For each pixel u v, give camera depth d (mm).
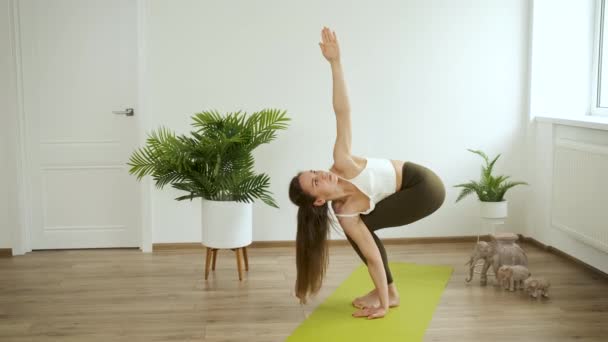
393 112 4879
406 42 4828
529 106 4898
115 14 4695
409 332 3170
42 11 4664
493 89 4930
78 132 4785
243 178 4016
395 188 3318
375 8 4777
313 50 4773
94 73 4738
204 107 4758
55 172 4812
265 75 4770
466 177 4984
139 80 4688
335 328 3229
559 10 4816
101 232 4887
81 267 4398
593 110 4820
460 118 4930
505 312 3449
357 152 4895
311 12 4742
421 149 4930
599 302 3602
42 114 4750
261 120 4109
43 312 3510
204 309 3541
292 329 3234
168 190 4809
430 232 5012
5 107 4625
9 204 4699
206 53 4723
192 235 4871
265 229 4906
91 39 4707
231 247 4012
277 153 4832
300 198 3275
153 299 3715
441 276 4102
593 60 4820
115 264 4465
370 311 3381
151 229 4805
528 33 4891
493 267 3873
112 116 4777
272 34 4742
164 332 3213
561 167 4406
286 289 3881
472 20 4855
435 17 4828
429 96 4891
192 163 4027
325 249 3361
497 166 4996
